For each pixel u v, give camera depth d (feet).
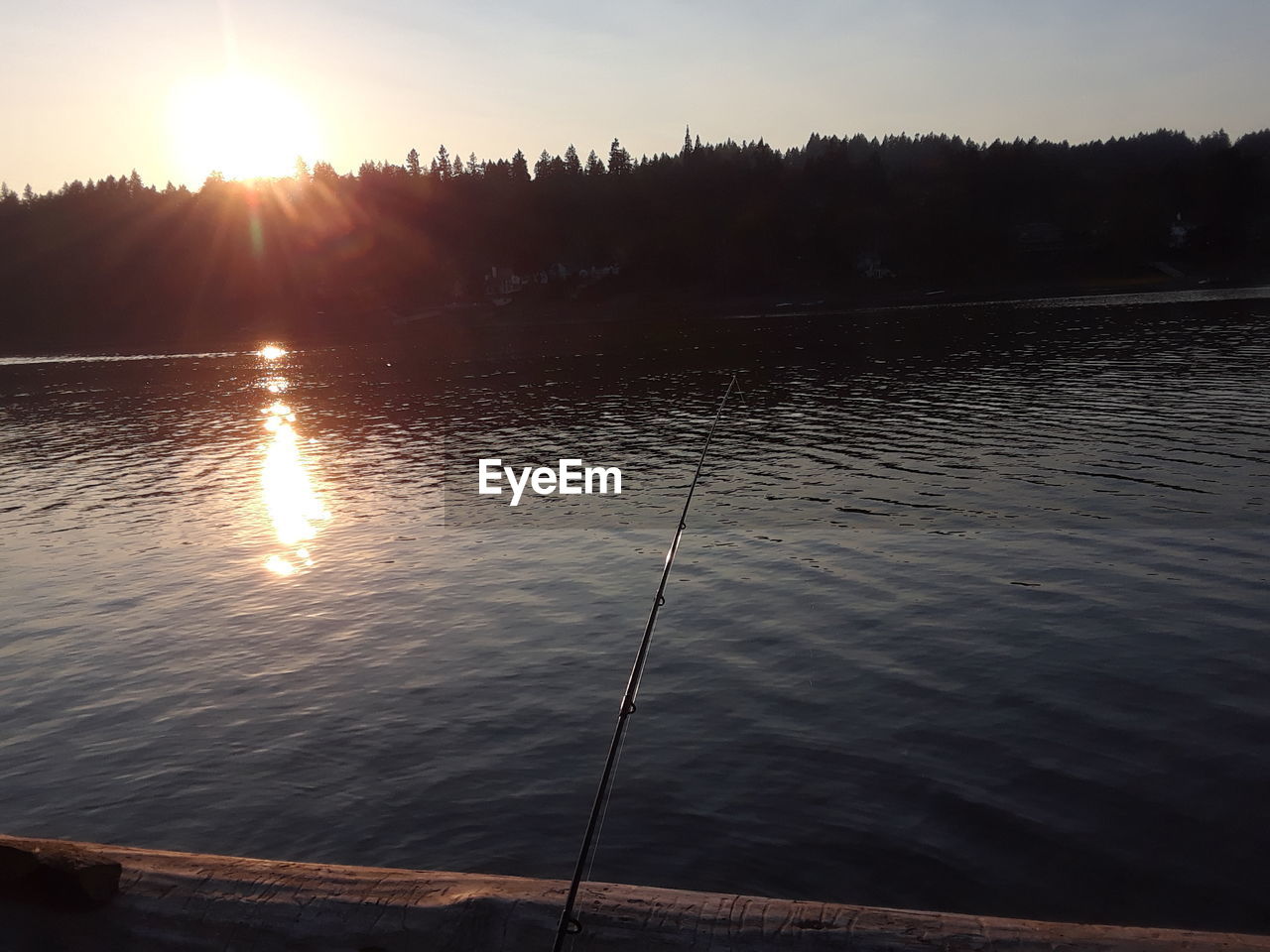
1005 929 6.41
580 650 32.32
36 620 40.14
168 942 6.92
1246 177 337.31
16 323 385.70
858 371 130.21
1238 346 127.13
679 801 21.79
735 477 63.72
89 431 113.29
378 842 21.02
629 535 48.85
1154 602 33.09
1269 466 55.72
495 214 438.81
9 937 6.98
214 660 33.60
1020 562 38.96
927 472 60.80
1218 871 18.11
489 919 6.72
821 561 41.14
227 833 21.84
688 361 165.07
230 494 68.54
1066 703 25.53
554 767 23.97
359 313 377.71
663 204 428.97
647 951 6.46
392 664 32.01
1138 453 62.34
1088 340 151.02
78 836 22.13
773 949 6.38
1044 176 397.80
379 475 73.41
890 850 19.38
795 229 374.22
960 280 338.75
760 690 27.84
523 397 126.00
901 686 27.40
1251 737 23.06
